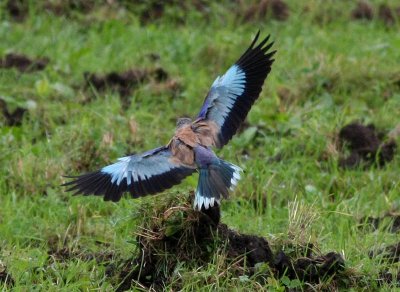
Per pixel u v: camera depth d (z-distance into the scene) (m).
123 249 10.98
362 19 19.47
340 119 14.66
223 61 17.17
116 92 15.89
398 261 10.76
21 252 11.05
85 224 11.75
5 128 14.16
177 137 9.46
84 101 15.62
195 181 12.52
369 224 11.91
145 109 15.36
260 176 13.02
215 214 10.16
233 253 10.20
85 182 9.38
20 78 16.22
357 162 13.63
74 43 17.98
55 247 11.46
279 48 17.70
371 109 15.55
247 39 17.95
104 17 19.03
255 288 9.82
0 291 9.87
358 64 16.19
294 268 10.16
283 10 19.47
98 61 17.17
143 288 9.96
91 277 10.31
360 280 10.20
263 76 9.57
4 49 17.38
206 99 9.66
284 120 14.66
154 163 9.36
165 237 10.16
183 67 17.06
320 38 18.12
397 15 19.39
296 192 12.77
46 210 12.30
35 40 17.94
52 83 16.08
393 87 16.00
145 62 17.14
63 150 13.72
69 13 19.19
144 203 10.44
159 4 19.50
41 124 14.69
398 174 13.31
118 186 9.33
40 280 10.25
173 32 18.66
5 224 11.73
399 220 12.05
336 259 10.20
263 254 10.27
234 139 14.16
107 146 13.63
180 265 9.98
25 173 12.98
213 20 19.31
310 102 15.38
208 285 9.76
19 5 19.20
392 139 14.10
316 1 19.78
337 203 12.40
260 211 12.38
